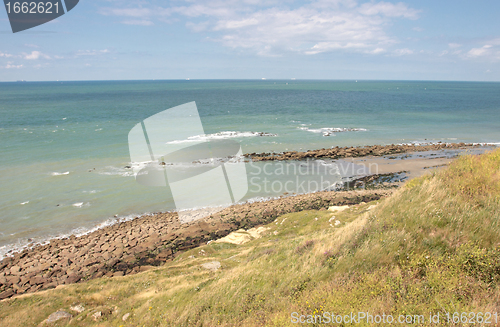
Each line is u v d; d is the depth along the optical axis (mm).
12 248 19812
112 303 11484
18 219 23469
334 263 7402
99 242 20531
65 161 37969
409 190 9695
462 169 10031
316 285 6801
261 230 20328
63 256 18969
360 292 5613
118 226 22688
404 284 5500
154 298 10680
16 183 30422
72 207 25562
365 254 6941
